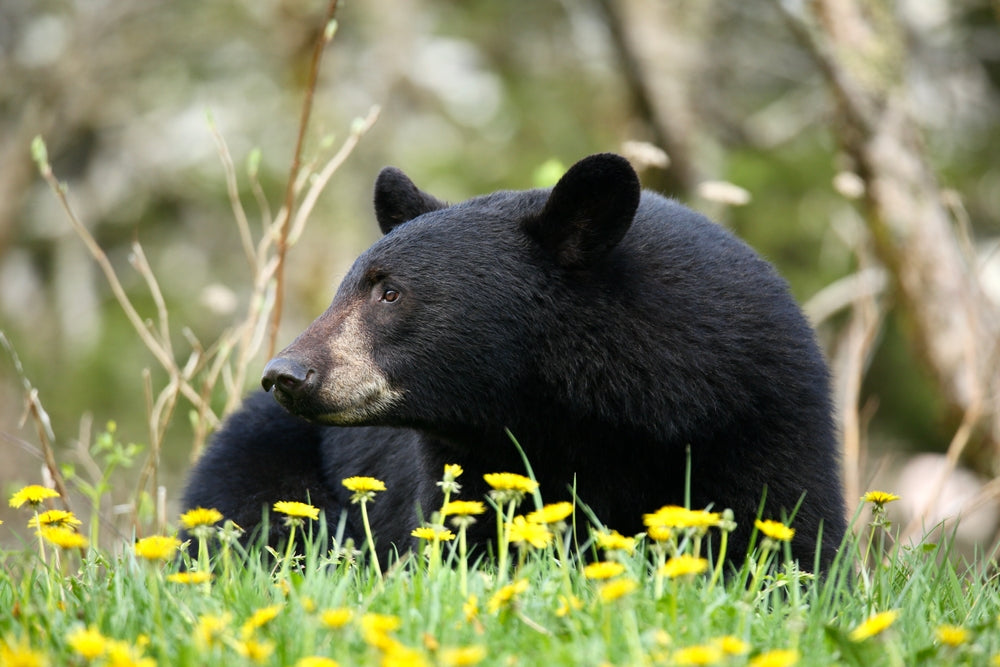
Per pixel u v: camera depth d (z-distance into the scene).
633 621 4.88
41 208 32.28
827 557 7.27
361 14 28.00
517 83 31.47
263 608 5.46
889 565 6.65
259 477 9.58
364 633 4.80
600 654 4.71
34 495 6.24
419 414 7.65
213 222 31.30
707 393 7.31
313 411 7.51
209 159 31.03
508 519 5.91
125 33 30.84
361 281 7.75
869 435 26.33
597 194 7.43
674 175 20.67
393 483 8.73
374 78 27.58
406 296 7.60
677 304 7.49
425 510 7.99
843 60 14.66
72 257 31.12
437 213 7.98
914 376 26.03
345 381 7.50
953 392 14.53
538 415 7.66
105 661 4.69
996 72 29.17
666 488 7.59
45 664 4.38
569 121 30.28
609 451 7.61
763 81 30.58
